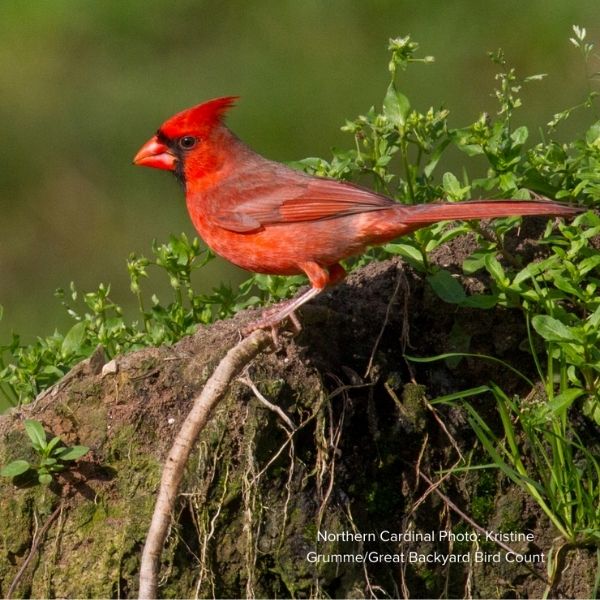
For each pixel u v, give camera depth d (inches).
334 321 374.6
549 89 689.0
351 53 729.0
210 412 345.1
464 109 693.9
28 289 671.8
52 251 689.6
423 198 408.2
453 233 375.9
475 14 726.5
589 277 379.6
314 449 361.4
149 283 660.7
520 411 363.9
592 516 359.3
